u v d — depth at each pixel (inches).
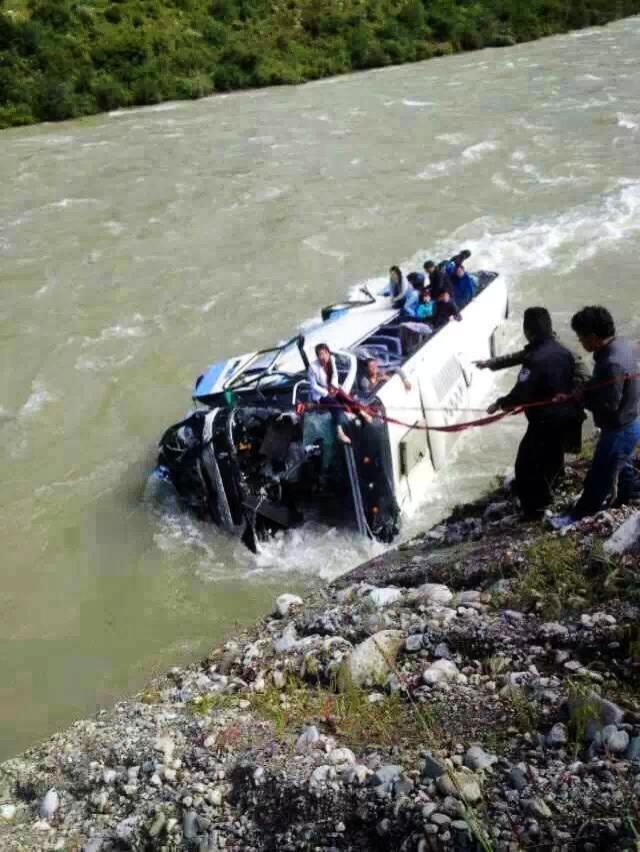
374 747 174.2
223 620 315.3
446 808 145.6
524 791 145.8
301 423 352.2
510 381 451.8
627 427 222.1
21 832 188.5
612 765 145.9
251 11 1675.7
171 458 375.6
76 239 756.6
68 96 1384.1
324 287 613.9
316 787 163.6
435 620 212.2
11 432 460.4
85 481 412.5
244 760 182.5
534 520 261.0
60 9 1504.7
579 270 594.2
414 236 693.9
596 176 799.7
